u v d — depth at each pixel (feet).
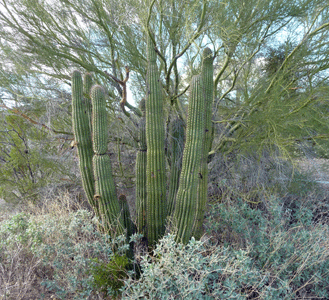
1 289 7.20
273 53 12.32
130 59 12.48
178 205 7.75
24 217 9.32
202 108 7.25
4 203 14.29
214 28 9.55
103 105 8.07
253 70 12.74
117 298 7.50
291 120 10.40
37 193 13.62
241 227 8.97
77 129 8.80
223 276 7.57
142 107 9.78
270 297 6.64
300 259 7.97
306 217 10.36
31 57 11.35
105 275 7.34
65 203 11.36
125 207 9.24
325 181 14.10
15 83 12.09
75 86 8.75
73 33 12.01
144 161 9.39
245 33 10.19
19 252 8.05
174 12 9.74
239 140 11.71
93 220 8.40
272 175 12.37
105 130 8.19
